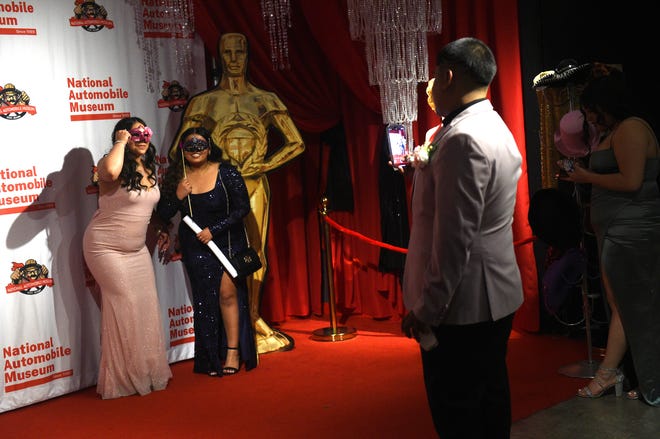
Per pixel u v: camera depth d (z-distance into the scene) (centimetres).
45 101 444
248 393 443
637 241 382
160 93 496
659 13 489
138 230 446
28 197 439
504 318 261
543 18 516
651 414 379
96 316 470
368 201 585
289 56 563
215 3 523
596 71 446
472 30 532
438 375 263
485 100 255
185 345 515
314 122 573
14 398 438
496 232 256
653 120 498
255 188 514
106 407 432
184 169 478
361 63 545
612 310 404
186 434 383
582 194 484
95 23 463
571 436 357
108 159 426
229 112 500
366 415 396
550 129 505
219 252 475
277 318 603
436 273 241
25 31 435
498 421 273
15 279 436
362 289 607
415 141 554
